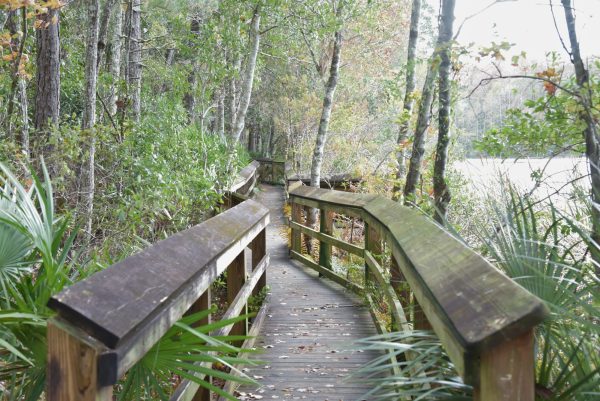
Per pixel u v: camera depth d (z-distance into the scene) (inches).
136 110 426.6
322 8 450.0
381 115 713.6
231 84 601.0
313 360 165.2
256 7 442.0
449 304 63.1
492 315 54.4
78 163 261.0
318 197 291.6
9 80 265.9
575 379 69.3
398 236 120.3
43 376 76.0
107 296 64.8
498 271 63.4
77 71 427.5
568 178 152.4
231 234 136.4
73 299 60.6
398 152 343.9
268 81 993.5
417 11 333.7
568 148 173.9
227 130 944.3
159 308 73.1
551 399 64.0
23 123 244.2
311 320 209.0
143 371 80.1
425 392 71.1
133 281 72.1
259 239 229.1
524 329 50.7
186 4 462.6
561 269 86.7
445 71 201.9
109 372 58.5
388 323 185.0
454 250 80.4
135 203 215.8
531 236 95.3
